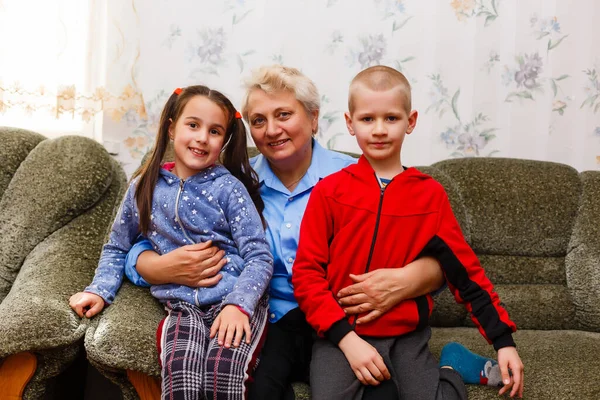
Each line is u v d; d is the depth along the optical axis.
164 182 1.31
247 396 1.12
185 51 1.88
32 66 1.71
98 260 1.44
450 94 1.94
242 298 1.17
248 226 1.28
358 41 1.91
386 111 1.25
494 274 1.69
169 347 1.10
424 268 1.23
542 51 1.96
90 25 1.72
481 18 1.93
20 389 1.18
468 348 1.41
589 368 1.27
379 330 1.21
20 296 1.24
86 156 1.56
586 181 1.77
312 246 1.25
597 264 1.66
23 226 1.50
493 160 1.79
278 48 1.90
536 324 1.66
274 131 1.32
